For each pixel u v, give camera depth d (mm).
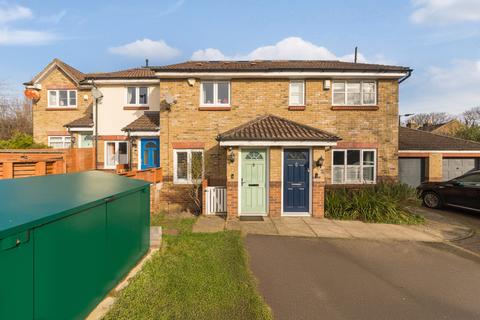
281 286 4043
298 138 7965
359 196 8391
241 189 8445
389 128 10406
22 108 26516
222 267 4414
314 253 5406
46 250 2283
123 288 3535
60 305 2459
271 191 8219
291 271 4559
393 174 10367
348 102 10594
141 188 4367
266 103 10391
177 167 10398
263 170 8469
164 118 10391
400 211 7969
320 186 8180
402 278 4410
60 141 14367
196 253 4980
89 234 2912
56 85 14469
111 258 3426
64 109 14320
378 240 6266
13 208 2363
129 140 11883
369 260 5137
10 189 3098
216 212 8562
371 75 10172
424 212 9383
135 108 12711
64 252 2508
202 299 3449
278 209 8219
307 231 6816
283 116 10383
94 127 12906
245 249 5520
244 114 10383
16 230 1953
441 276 4508
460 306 3615
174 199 10164
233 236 6133
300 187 8430
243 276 4137
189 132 10367
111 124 12820
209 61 13055
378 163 10359
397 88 10453
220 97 10602
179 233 6340
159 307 3207
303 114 10391
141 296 3375
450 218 8531
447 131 28312
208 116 10359
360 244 5992
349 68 10031
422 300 3746
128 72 14039
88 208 2859
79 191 3281
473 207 8828
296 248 5660
